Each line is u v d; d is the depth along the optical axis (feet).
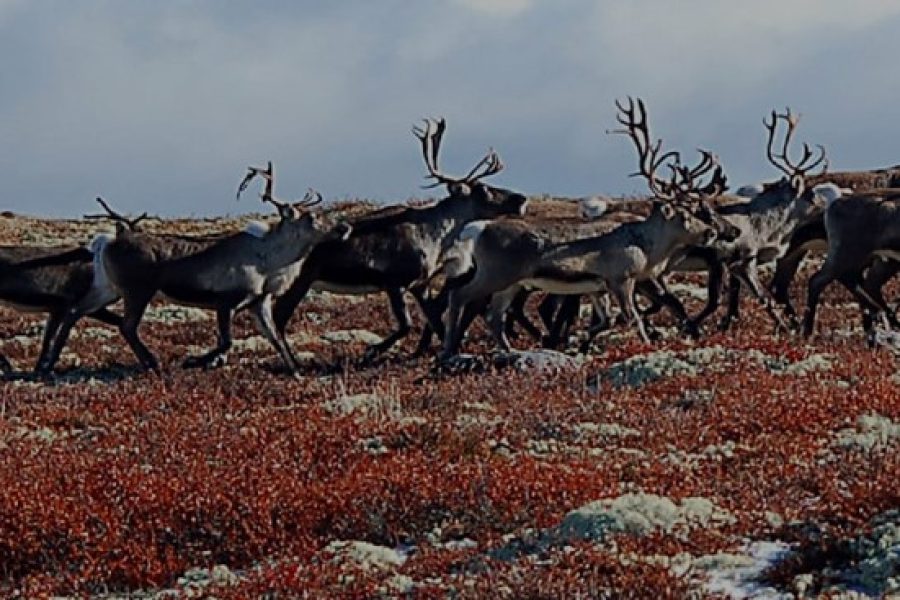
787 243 253.44
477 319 268.21
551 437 148.56
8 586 111.45
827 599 93.09
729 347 195.52
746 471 129.49
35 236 394.93
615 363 191.83
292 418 162.40
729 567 102.83
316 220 236.22
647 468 130.72
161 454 146.51
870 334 212.43
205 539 116.57
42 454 150.00
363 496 120.06
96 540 115.34
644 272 228.43
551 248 224.33
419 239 242.78
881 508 107.86
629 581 96.48
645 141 234.58
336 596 100.48
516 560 105.09
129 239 233.14
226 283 233.55
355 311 291.17
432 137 249.55
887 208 228.02
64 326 239.50
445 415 162.61
